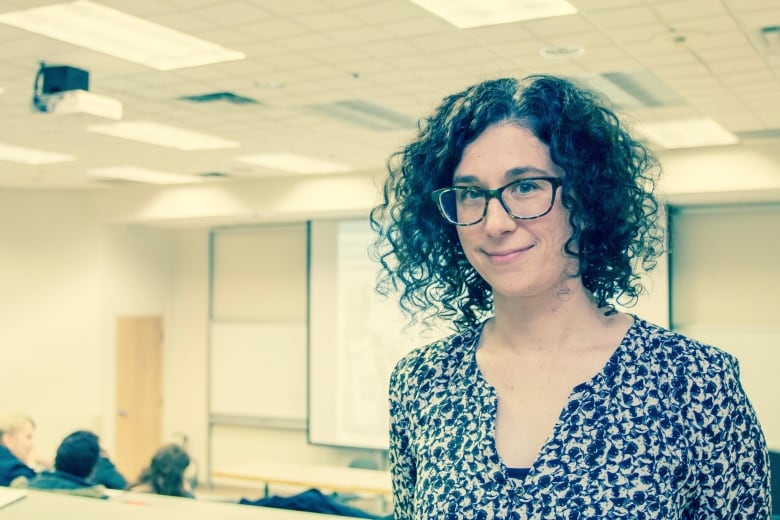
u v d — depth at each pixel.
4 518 1.41
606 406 0.87
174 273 11.51
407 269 1.07
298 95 5.87
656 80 5.64
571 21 4.25
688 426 0.85
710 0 3.93
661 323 8.38
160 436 11.34
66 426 10.33
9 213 10.23
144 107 6.22
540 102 0.91
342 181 9.29
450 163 0.96
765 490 0.89
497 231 0.88
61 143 7.61
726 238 8.63
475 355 0.99
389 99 5.97
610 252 0.94
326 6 4.05
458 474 0.90
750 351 8.45
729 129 6.91
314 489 3.43
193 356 11.37
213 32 4.44
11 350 10.15
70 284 10.48
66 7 4.12
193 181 9.99
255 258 11.12
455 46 4.71
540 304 0.93
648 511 0.82
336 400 10.20
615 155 0.93
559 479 0.85
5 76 5.35
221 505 1.49
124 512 1.44
